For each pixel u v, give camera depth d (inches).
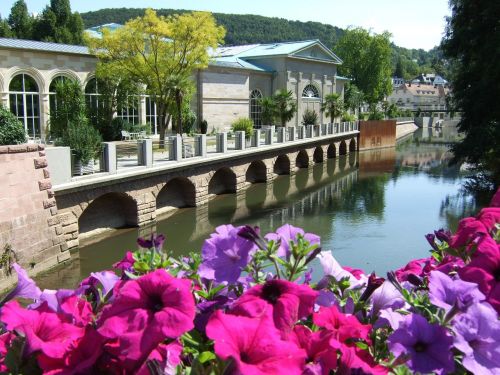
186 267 88.5
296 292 68.2
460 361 69.2
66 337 61.2
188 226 811.4
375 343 74.8
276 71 1875.0
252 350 55.6
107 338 60.0
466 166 1646.2
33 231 543.5
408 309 82.0
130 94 1163.9
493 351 65.4
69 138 665.0
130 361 59.3
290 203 1042.1
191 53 1138.0
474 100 1117.7
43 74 1027.3
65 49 1098.7
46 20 2229.3
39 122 1035.9
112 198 751.1
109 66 1080.8
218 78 1568.7
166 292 61.1
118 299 62.0
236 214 915.4
